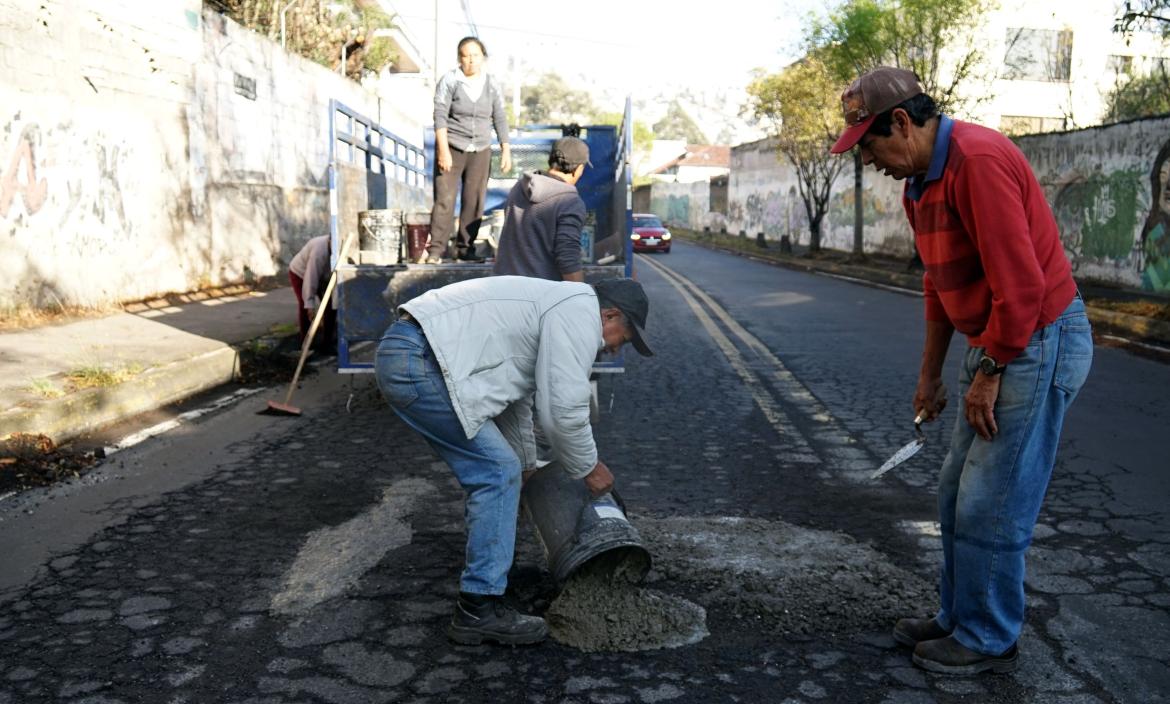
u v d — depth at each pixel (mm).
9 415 5383
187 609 3352
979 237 2639
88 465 5215
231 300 11977
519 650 3084
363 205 7535
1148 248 15562
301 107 16016
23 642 3082
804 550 3953
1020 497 2832
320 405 6984
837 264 24125
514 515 3141
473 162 6992
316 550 3939
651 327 11633
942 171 2715
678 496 4762
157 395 6852
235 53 13430
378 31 26609
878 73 2752
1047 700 2779
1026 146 19469
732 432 6180
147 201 11234
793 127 26594
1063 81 27047
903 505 4617
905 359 9195
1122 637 3174
